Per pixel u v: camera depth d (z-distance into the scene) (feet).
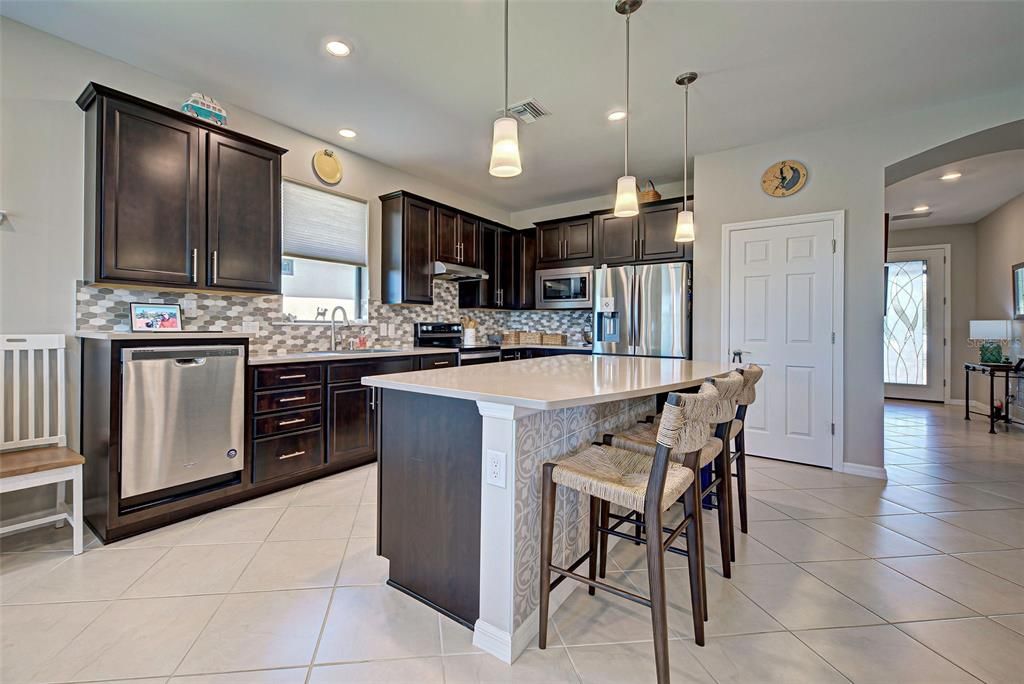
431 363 12.70
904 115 10.11
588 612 5.41
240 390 8.42
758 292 11.84
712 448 5.75
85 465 7.64
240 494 8.56
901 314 22.30
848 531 7.59
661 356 13.21
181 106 9.02
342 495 9.01
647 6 6.75
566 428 5.74
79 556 6.52
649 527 4.17
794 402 11.44
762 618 5.27
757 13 6.91
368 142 11.80
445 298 15.78
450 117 10.35
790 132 11.09
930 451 12.83
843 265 10.76
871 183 10.48
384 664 4.49
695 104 9.73
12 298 7.29
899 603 5.57
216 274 8.60
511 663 4.52
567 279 16.21
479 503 4.94
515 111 10.03
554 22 7.11
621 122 10.56
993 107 9.25
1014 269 16.51
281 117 10.40
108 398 6.92
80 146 7.88
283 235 10.89
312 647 4.70
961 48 7.77
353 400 10.57
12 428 7.14
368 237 12.98
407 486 5.68
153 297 8.71
